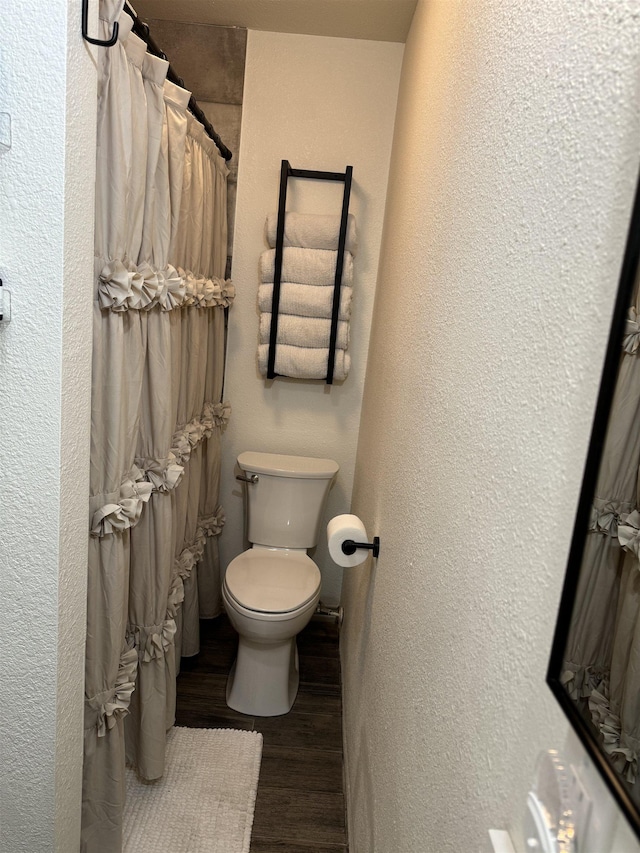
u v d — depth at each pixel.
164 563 1.80
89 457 1.34
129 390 1.54
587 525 0.45
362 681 1.80
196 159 2.04
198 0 2.37
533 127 0.67
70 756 1.37
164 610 1.85
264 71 2.64
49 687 1.26
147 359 1.68
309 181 2.72
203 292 2.16
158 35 2.61
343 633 2.76
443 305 1.10
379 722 1.40
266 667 2.38
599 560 0.44
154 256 1.68
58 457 1.17
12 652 1.25
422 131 1.61
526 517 0.60
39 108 1.08
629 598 0.40
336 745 2.28
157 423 1.73
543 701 0.53
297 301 2.67
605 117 0.49
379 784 1.33
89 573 1.48
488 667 0.68
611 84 0.49
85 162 1.20
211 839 1.83
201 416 2.43
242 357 2.88
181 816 1.90
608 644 0.42
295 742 2.27
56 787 1.31
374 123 2.67
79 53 1.13
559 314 0.56
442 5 1.44
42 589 1.22
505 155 0.77
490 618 0.69
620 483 0.41
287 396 2.90
